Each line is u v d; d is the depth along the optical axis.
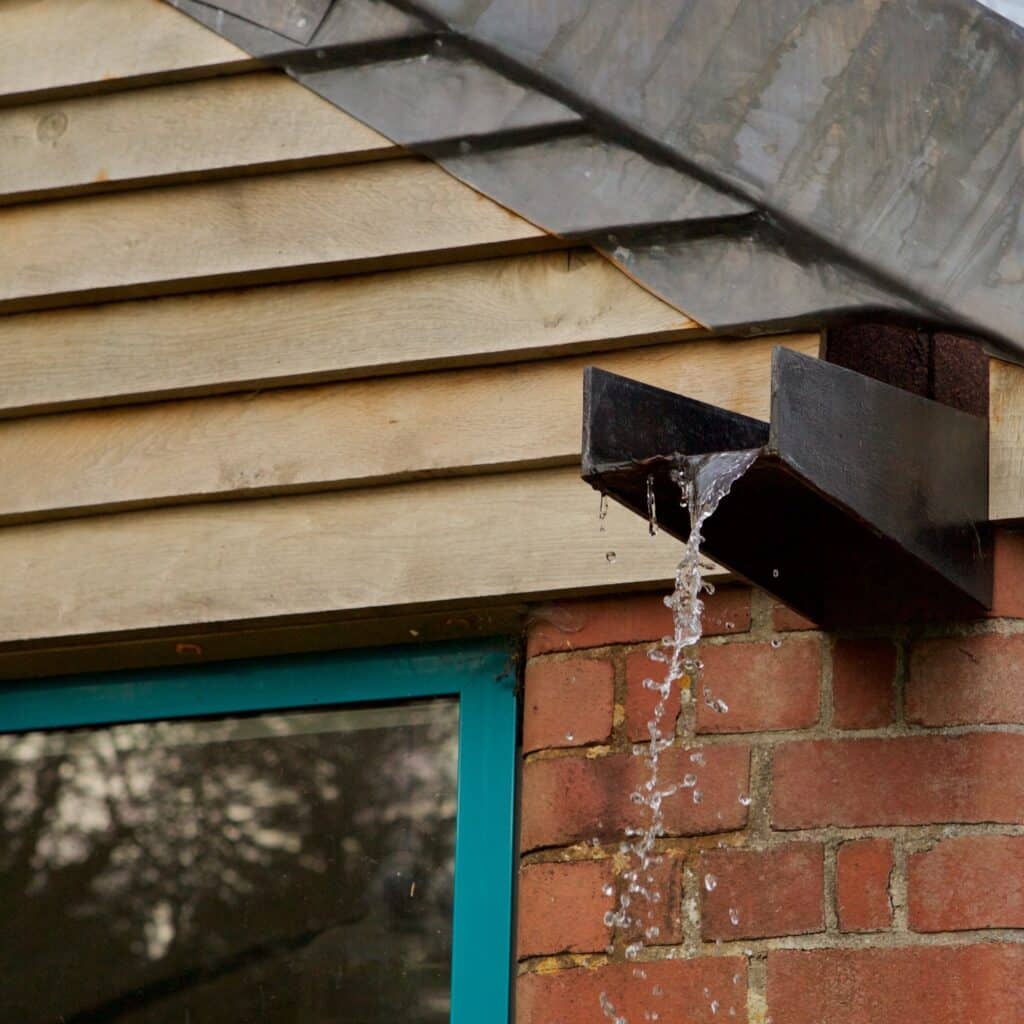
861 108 5.10
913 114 5.06
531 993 4.94
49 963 5.64
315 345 5.52
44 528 5.69
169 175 5.73
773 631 5.06
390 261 5.48
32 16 5.97
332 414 5.48
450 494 5.34
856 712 4.93
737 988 4.78
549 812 5.07
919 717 4.88
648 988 4.84
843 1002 4.70
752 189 5.12
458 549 5.28
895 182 5.03
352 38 5.63
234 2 5.77
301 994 5.38
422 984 5.27
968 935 4.66
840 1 5.17
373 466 5.39
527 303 5.35
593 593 5.19
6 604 5.63
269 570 5.43
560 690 5.16
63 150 5.85
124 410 5.68
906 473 4.59
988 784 4.77
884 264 4.98
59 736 5.84
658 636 5.12
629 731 5.08
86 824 5.75
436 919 5.32
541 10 5.43
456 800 5.39
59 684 5.84
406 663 5.50
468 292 5.42
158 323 5.69
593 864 4.99
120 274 5.71
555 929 4.96
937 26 5.08
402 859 5.41
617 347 5.25
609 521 5.18
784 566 4.84
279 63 5.68
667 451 4.50
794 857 4.85
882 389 4.58
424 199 5.48
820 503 4.72
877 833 4.81
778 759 4.95
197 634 5.52
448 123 5.48
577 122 5.36
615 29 5.36
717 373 5.14
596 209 5.29
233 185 5.70
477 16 5.48
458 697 5.46
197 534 5.54
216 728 5.71
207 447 5.57
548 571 5.19
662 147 5.24
